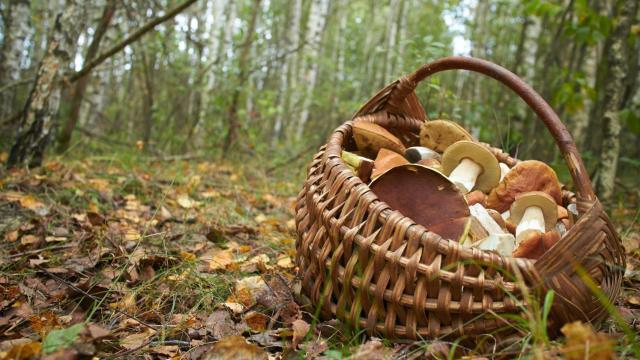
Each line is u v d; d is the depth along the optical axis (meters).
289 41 10.12
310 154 6.37
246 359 1.36
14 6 5.71
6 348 1.40
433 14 12.21
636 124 3.74
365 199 1.43
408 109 2.16
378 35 14.94
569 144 1.52
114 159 4.40
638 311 1.78
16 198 2.80
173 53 7.88
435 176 1.52
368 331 1.42
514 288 1.29
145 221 2.79
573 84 4.35
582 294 1.32
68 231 2.53
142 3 4.96
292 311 1.73
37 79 3.55
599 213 1.40
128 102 9.66
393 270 1.35
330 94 9.96
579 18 4.09
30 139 3.54
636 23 3.97
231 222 3.00
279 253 2.45
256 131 7.68
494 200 1.83
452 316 1.34
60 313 1.75
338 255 1.44
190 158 5.93
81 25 3.67
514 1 6.61
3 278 1.94
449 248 1.31
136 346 1.50
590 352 1.10
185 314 1.74
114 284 1.85
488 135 4.88
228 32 8.62
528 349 1.30
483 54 9.73
